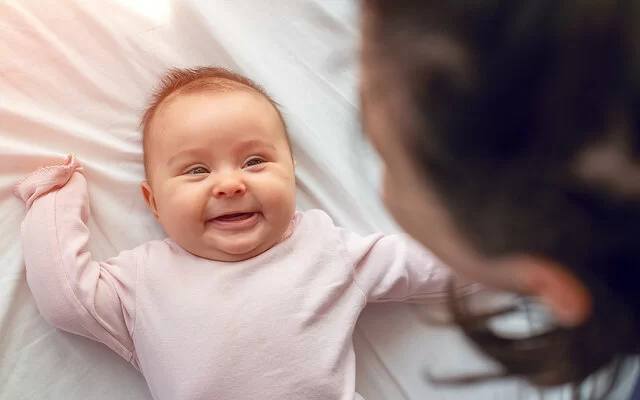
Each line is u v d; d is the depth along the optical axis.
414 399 0.90
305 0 1.02
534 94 0.31
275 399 0.79
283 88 0.98
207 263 0.84
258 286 0.82
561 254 0.35
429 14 0.33
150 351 0.81
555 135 0.31
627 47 0.30
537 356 0.47
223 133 0.83
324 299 0.83
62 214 0.85
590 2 0.30
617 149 0.31
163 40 0.97
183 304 0.81
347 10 1.01
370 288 0.88
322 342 0.82
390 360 0.91
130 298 0.83
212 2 1.00
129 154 0.92
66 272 0.81
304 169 0.97
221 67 0.97
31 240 0.83
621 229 0.33
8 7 0.91
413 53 0.33
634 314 0.38
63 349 0.86
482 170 0.33
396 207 0.43
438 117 0.33
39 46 0.92
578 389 0.54
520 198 0.33
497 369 0.58
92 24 0.94
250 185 0.83
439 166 0.34
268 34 1.01
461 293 0.67
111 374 0.87
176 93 0.87
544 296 0.40
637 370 0.69
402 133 0.35
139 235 0.91
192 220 0.82
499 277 0.40
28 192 0.86
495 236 0.35
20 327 0.85
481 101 0.32
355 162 0.91
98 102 0.93
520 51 0.30
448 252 0.41
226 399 0.78
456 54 0.32
